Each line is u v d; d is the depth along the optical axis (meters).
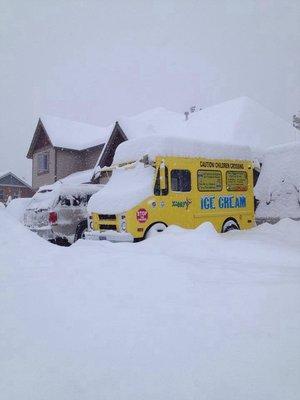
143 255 6.01
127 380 2.43
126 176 10.37
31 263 5.30
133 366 2.60
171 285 4.46
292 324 3.32
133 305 3.78
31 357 2.72
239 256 6.43
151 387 2.36
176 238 7.72
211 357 2.73
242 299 4.00
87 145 28.64
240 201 11.43
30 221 12.77
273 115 24.59
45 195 12.79
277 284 4.58
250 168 11.88
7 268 5.00
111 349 2.85
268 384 2.38
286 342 2.96
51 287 4.28
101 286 4.37
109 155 23.55
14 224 6.82
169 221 9.78
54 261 5.46
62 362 2.65
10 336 3.05
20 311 3.58
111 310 3.64
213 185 10.80
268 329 3.21
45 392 2.29
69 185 12.56
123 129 22.50
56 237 11.95
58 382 2.40
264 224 10.62
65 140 29.38
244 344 2.93
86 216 12.68
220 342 2.97
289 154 12.23
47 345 2.91
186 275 4.92
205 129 23.12
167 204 9.78
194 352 2.80
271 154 12.84
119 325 3.29
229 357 2.72
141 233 9.30
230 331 3.18
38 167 31.17
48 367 2.58
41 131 30.92
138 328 3.22
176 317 3.48
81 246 7.10
